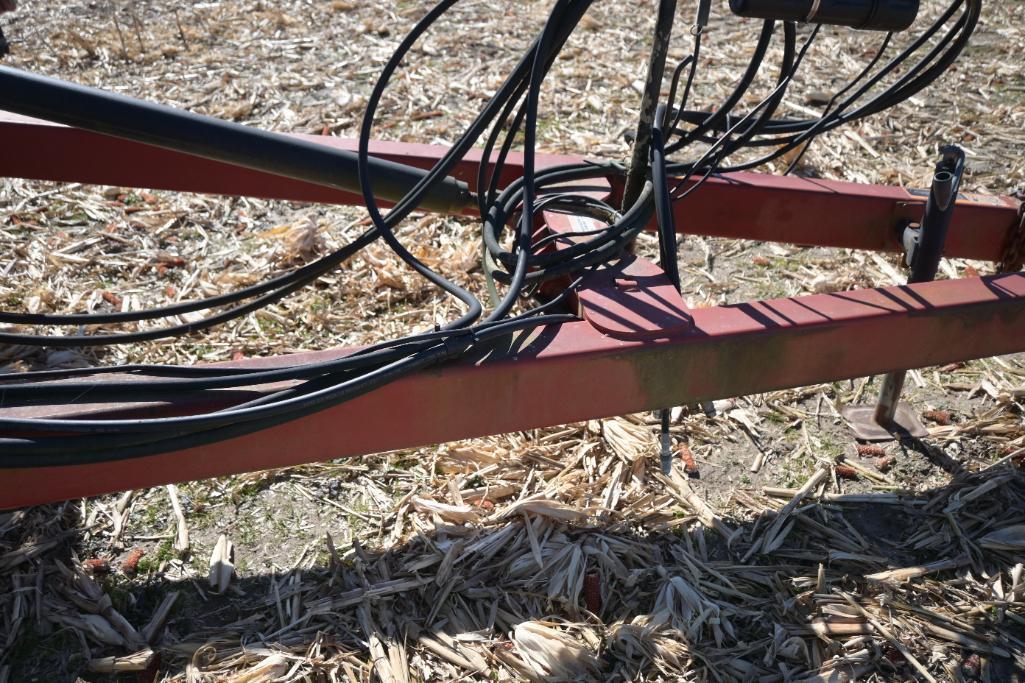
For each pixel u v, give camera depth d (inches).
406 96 183.9
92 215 143.4
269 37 209.3
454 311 124.6
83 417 61.4
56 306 123.0
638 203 81.5
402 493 94.9
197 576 84.7
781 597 83.6
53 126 89.7
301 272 84.4
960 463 100.5
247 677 74.0
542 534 89.0
